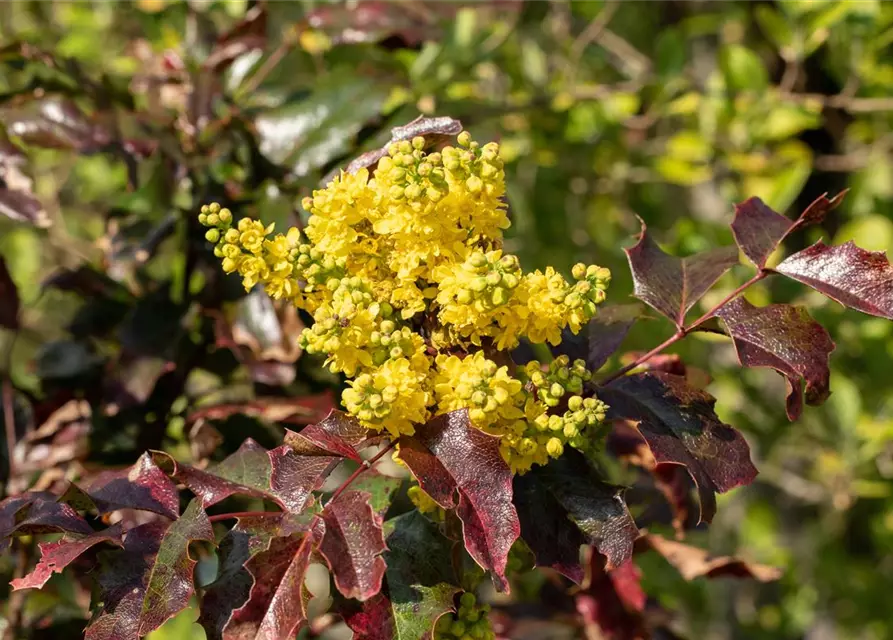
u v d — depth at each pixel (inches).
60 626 22.9
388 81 25.1
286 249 17.7
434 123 19.1
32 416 24.5
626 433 21.9
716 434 18.3
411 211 17.0
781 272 18.4
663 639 24.5
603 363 19.9
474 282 16.5
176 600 16.9
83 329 25.3
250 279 17.7
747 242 18.7
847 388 36.1
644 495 22.7
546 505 18.4
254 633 16.6
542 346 25.2
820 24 33.3
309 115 24.6
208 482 18.1
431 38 26.8
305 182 24.1
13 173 23.8
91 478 22.2
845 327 34.7
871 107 34.8
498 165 17.1
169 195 27.3
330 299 17.7
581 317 17.1
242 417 23.7
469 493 16.7
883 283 17.8
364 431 17.4
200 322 24.8
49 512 17.6
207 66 25.5
